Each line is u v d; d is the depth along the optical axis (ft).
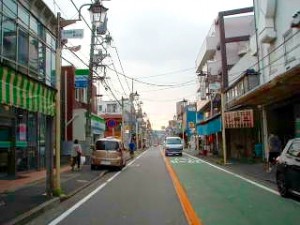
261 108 108.68
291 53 84.74
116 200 49.62
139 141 329.11
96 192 57.77
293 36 82.12
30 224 35.78
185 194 53.47
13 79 37.50
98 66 107.86
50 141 50.65
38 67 82.48
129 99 263.08
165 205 45.11
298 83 67.92
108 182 71.56
